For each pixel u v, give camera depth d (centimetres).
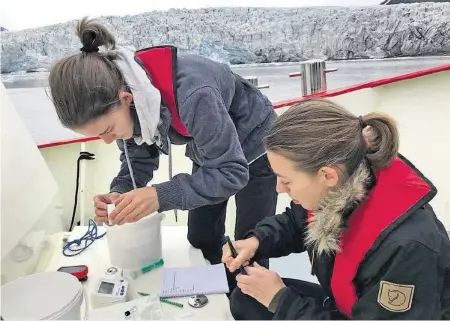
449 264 90
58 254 136
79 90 98
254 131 138
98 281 116
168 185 112
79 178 185
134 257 126
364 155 91
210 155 114
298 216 124
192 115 109
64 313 88
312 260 112
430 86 215
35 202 120
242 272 111
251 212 150
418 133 220
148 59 111
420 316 86
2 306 88
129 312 102
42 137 176
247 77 187
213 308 110
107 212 125
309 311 98
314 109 91
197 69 114
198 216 141
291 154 89
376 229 88
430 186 91
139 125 113
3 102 117
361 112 215
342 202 91
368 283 90
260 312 109
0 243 99
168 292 115
